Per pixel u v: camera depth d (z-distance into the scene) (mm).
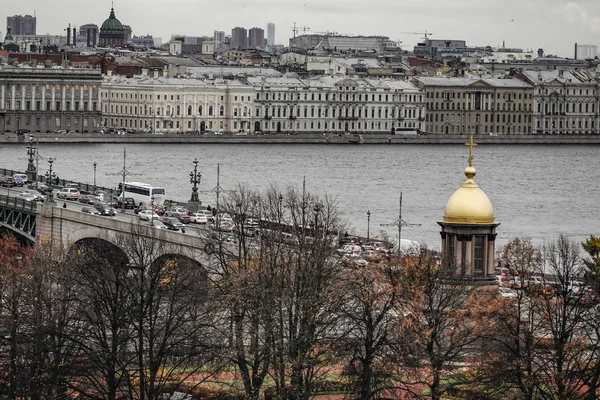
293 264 199500
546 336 184875
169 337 195375
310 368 184250
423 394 182375
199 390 189375
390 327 188500
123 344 191375
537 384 176500
